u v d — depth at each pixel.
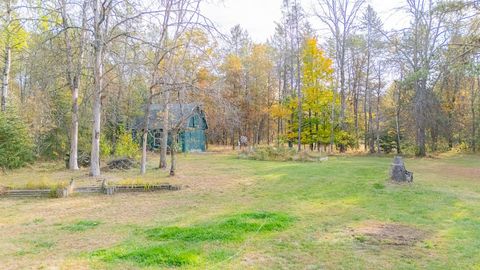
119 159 18.91
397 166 13.10
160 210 8.92
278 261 5.09
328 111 30.97
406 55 27.22
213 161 23.52
